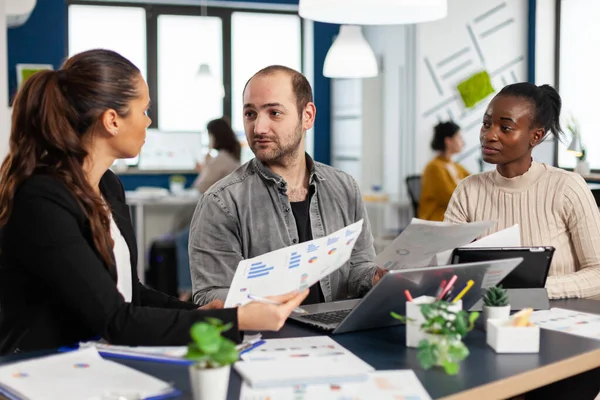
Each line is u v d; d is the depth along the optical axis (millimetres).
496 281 1887
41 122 1636
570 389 1891
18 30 6875
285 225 2234
